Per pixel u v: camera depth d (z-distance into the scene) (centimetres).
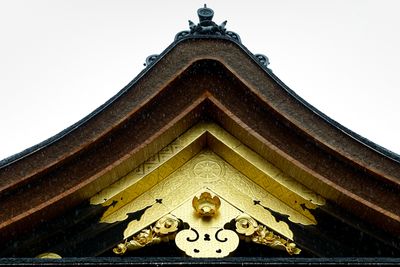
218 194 761
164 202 752
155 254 752
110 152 744
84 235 734
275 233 737
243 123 763
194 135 785
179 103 776
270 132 766
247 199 758
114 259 633
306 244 735
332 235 749
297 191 752
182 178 774
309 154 755
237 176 779
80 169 732
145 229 731
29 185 716
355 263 639
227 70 782
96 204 738
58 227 729
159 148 770
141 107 757
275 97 777
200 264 629
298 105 775
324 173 742
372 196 726
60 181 724
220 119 783
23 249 723
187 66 778
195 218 736
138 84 778
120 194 745
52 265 630
